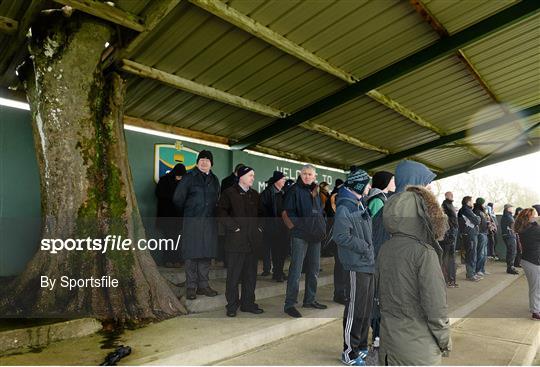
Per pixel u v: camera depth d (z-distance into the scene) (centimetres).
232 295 413
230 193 416
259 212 528
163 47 474
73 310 364
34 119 410
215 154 803
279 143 894
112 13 363
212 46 489
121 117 452
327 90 654
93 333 352
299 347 363
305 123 784
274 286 546
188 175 445
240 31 466
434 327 186
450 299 597
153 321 388
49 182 391
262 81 597
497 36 582
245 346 349
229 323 388
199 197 443
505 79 739
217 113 690
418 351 189
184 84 552
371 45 540
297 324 406
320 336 397
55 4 389
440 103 801
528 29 575
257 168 885
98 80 415
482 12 510
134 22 378
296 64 562
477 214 852
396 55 577
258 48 508
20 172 552
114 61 448
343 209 319
